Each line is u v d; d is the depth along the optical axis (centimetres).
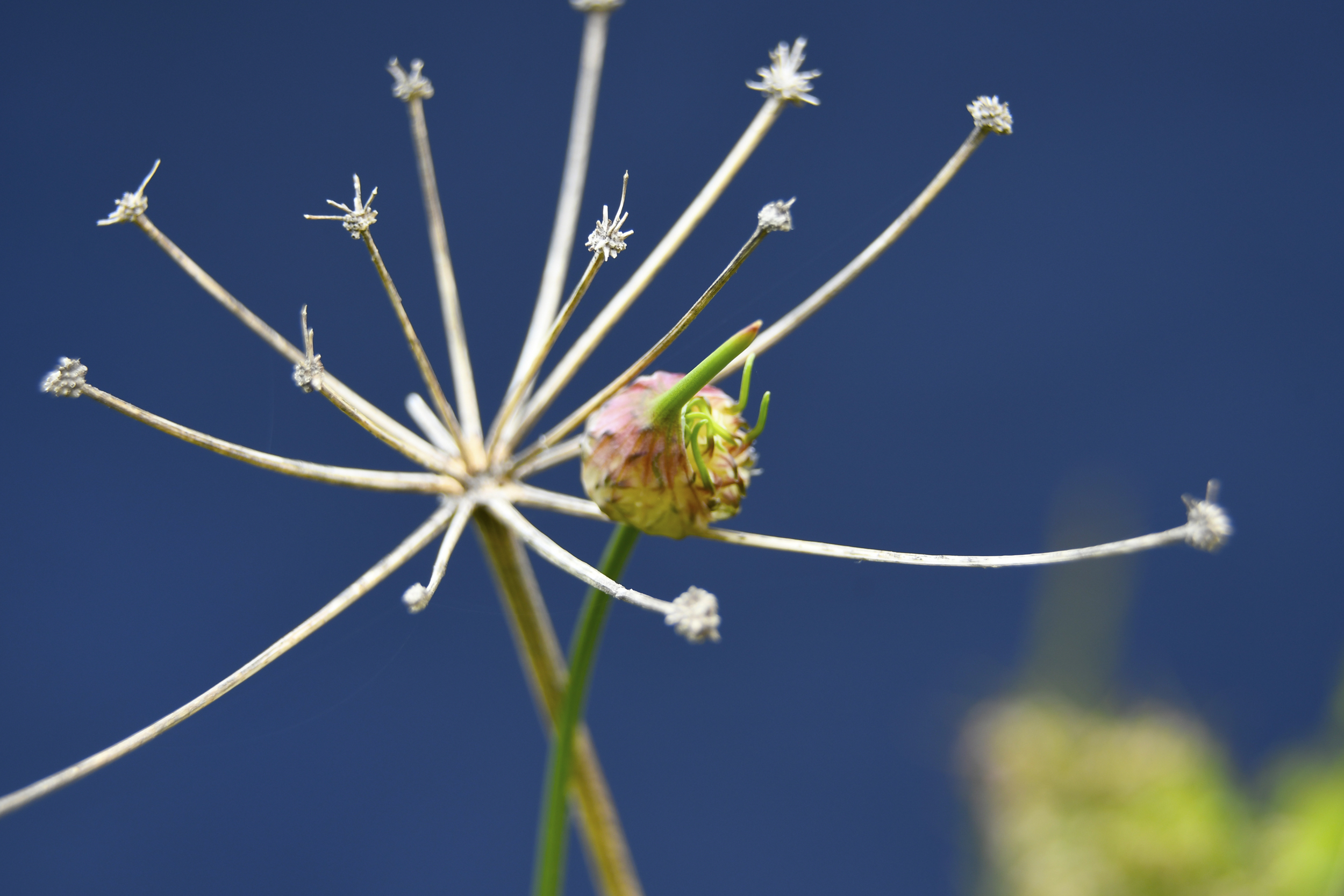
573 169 53
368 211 50
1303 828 60
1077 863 61
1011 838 62
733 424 51
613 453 50
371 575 50
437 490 51
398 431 51
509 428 51
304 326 49
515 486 51
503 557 51
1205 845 61
